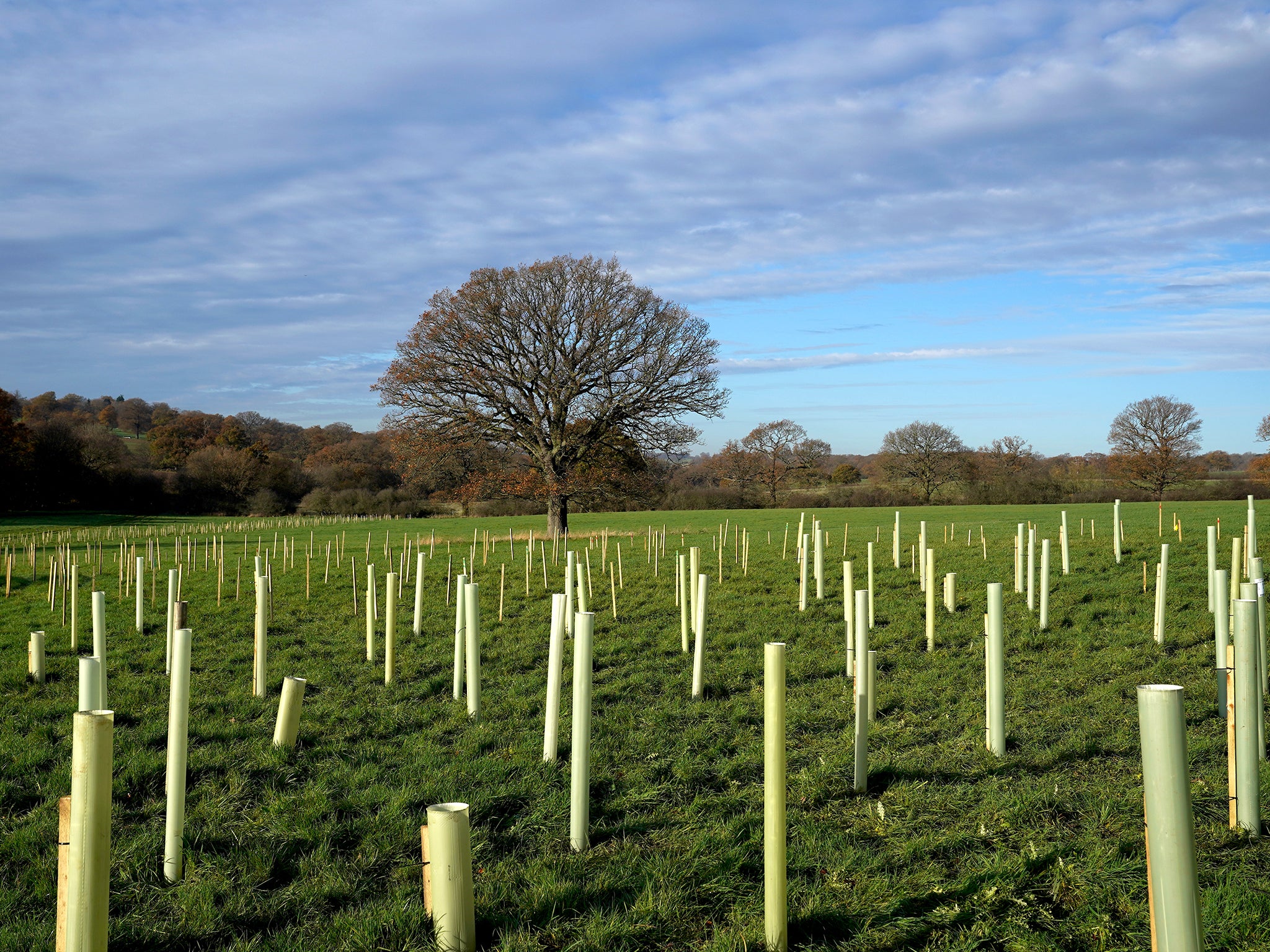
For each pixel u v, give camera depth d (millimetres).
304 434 102312
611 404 37094
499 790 6832
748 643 12867
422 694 10492
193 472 75812
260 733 8844
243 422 102875
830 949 4441
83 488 70500
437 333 36094
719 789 7012
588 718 5809
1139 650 11484
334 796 6844
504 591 16453
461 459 38625
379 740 8648
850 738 8195
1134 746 7559
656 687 10562
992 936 4441
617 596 17219
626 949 4449
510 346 37094
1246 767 5500
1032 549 13625
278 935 4719
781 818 4398
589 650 5828
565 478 36562
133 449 93375
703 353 37906
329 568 23328
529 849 5879
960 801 6406
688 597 16359
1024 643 12156
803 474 78688
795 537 29312
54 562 17672
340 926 4766
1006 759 7426
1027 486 66000
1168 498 63625
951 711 9109
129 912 5023
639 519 50656
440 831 4445
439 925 4453
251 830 6141
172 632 5590
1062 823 5859
